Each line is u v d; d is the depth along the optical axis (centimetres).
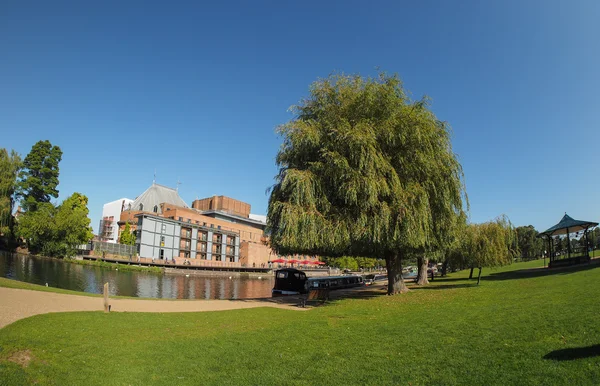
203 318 1666
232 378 873
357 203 2112
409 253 3095
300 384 802
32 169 8419
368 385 753
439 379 735
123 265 8062
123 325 1395
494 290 2208
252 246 13212
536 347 827
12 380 821
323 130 2248
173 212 10994
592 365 675
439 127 2380
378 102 2264
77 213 8112
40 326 1234
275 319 1642
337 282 4272
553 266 4072
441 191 2234
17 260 6134
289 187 2178
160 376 905
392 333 1159
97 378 885
